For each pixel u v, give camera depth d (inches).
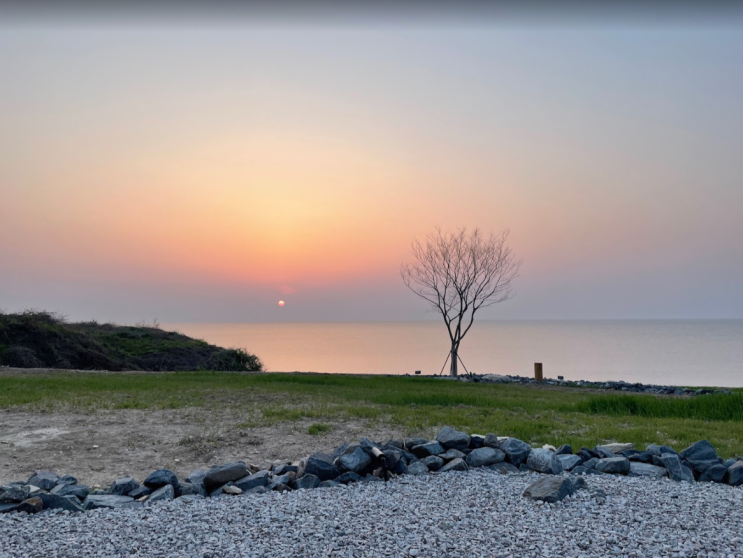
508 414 497.4
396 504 203.9
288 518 188.2
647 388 863.1
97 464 307.9
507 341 4074.8
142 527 183.3
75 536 176.4
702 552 158.1
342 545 166.1
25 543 171.2
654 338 4527.6
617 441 366.0
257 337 4874.5
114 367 1167.6
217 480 239.0
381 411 484.4
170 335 1472.7
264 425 414.6
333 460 257.4
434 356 2476.6
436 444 277.3
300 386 702.5
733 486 238.1
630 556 155.7
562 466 263.0
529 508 196.4
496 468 262.5
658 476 251.9
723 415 498.3
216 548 164.1
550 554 157.4
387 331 7111.2
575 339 4404.5
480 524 181.5
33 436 371.6
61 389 604.1
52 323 1251.2
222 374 896.9
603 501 203.2
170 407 496.1
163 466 306.2
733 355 2551.7
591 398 573.0
